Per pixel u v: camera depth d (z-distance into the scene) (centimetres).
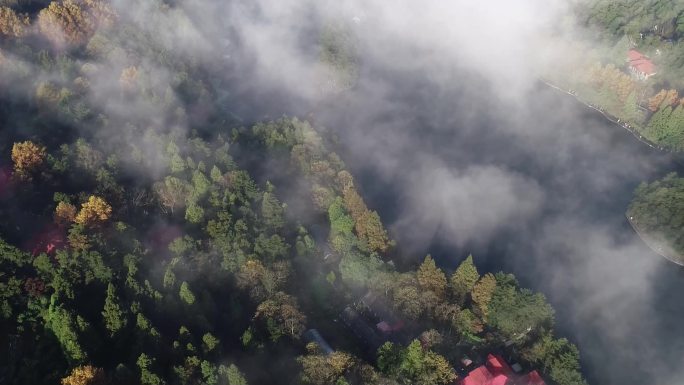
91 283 18375
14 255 18238
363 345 19975
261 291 19650
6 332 16662
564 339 19900
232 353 17400
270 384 16675
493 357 19412
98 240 19412
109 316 16775
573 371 18900
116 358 16538
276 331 18125
